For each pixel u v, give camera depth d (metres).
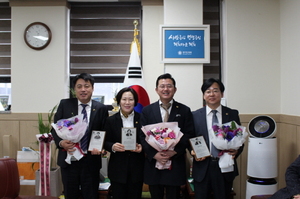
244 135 1.98
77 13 3.32
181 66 3.01
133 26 3.33
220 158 1.98
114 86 3.37
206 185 1.99
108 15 3.33
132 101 2.09
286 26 2.85
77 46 3.32
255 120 2.62
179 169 2.00
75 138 2.02
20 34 3.13
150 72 3.18
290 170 1.91
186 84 3.01
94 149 2.03
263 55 2.97
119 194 2.09
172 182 1.96
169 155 1.95
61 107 2.21
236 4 2.97
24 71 3.12
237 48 2.97
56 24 3.13
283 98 2.92
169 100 2.09
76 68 3.33
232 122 1.98
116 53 3.34
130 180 2.10
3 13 3.30
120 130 2.10
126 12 3.33
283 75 2.92
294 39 2.70
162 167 1.98
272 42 2.98
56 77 3.12
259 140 2.51
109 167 2.12
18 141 3.08
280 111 2.97
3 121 3.09
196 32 2.99
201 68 3.02
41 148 2.55
